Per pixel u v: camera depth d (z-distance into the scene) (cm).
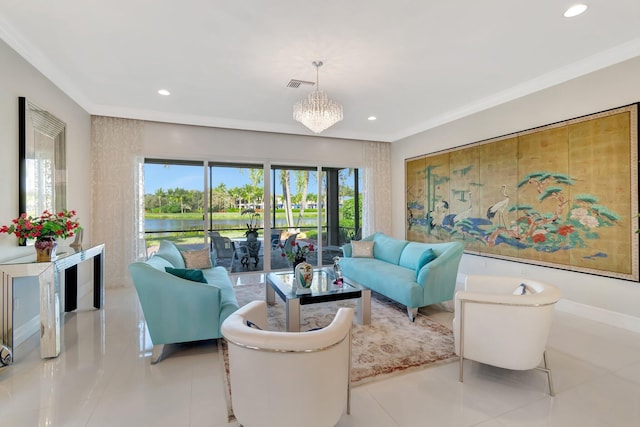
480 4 231
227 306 264
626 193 303
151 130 497
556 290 209
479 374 229
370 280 407
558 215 361
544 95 373
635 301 300
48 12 236
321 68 335
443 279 353
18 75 283
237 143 553
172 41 279
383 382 218
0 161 260
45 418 180
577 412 185
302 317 350
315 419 142
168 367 240
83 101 420
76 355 259
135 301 404
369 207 650
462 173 491
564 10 239
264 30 262
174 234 527
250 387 143
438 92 409
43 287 252
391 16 245
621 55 300
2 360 236
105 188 470
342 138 632
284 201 602
